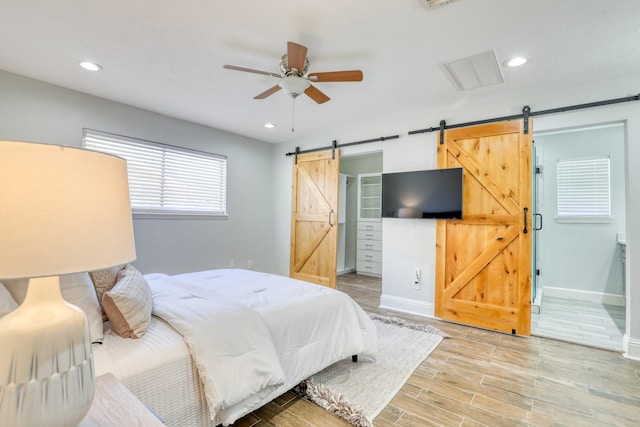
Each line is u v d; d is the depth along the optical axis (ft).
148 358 4.37
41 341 2.21
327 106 11.62
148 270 12.48
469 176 11.01
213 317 5.30
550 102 9.68
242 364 5.00
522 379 7.29
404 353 8.57
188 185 13.87
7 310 3.85
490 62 8.19
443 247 11.51
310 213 15.80
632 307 8.50
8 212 2.01
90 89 10.34
